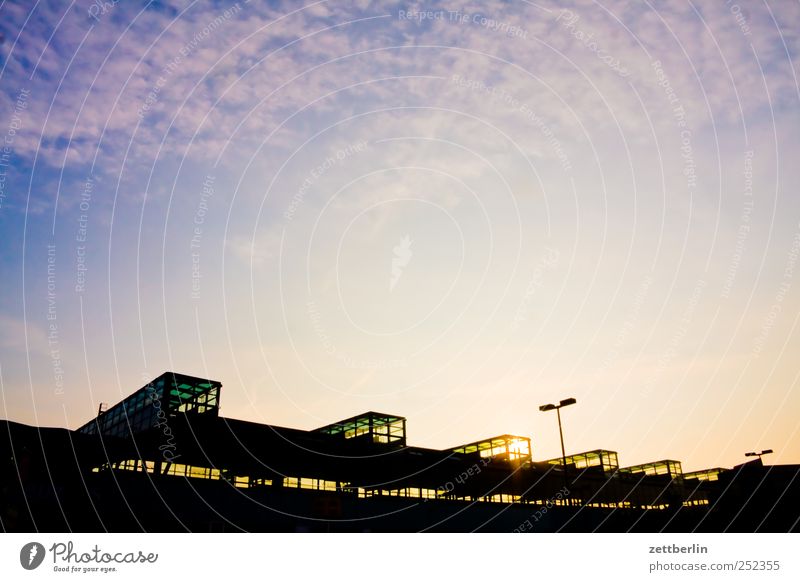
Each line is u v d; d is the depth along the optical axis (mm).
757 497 24641
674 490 52031
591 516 38000
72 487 23734
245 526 27078
